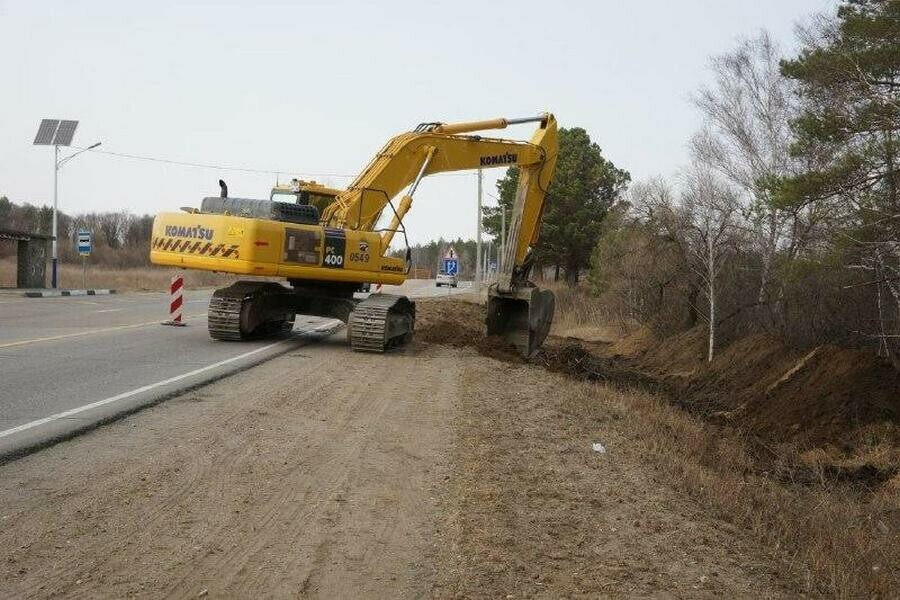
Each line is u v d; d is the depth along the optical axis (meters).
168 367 12.46
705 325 25.55
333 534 5.66
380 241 16.80
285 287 17.59
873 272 18.06
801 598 5.44
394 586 4.88
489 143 18.11
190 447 7.60
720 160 27.64
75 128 39.47
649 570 5.51
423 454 7.98
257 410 9.42
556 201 51.47
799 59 18.94
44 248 38.94
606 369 21.06
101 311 25.52
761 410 16.42
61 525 5.43
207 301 33.12
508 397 11.80
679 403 17.84
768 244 24.56
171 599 4.50
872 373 15.41
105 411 8.88
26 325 19.53
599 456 8.73
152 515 5.75
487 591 4.89
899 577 6.58
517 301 18.22
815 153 17.53
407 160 17.45
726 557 6.01
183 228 15.62
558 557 5.57
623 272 32.44
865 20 16.39
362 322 15.77
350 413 9.73
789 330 21.17
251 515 5.91
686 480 8.27
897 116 15.62
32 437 7.61
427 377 13.07
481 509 6.36
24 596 4.40
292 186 17.30
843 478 12.00
